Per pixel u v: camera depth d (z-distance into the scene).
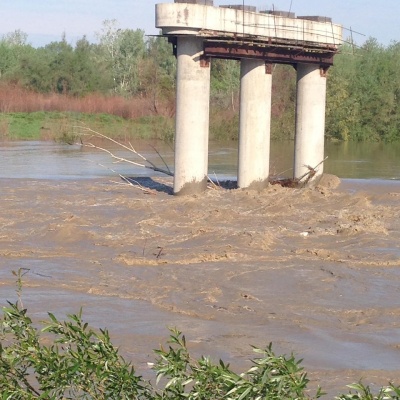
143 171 34.75
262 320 13.07
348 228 19.89
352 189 28.36
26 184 28.53
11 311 5.68
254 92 26.83
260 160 27.00
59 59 79.00
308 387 9.89
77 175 32.34
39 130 56.53
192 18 24.78
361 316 13.43
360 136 64.44
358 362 11.01
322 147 29.42
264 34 26.45
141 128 58.62
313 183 28.98
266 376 4.88
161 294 14.48
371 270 16.39
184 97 25.64
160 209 23.20
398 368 10.76
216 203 24.36
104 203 24.22
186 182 25.88
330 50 28.59
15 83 76.88
